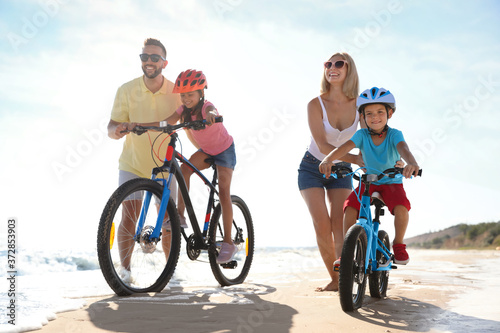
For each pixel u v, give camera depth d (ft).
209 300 10.95
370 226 10.77
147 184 11.62
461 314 9.46
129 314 9.04
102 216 10.80
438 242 89.15
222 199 13.94
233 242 14.97
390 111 11.51
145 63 14.40
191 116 13.53
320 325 8.32
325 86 13.89
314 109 13.82
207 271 17.62
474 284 14.65
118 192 11.00
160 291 12.11
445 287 13.82
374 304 10.65
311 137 13.92
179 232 12.52
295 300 11.13
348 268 9.53
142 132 12.42
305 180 13.87
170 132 12.41
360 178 11.00
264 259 28.94
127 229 11.93
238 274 15.30
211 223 14.08
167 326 8.10
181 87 13.01
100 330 7.78
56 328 7.88
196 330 7.82
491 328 8.17
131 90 14.82
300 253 36.58
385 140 11.57
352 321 8.68
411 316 9.24
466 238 85.20
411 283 14.87
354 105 13.76
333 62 13.48
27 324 7.79
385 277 11.84
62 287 12.70
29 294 11.00
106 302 10.28
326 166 10.97
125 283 11.60
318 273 18.89
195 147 14.80
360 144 11.68
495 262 27.12
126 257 11.95
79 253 25.39
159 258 12.57
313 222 13.61
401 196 11.28
